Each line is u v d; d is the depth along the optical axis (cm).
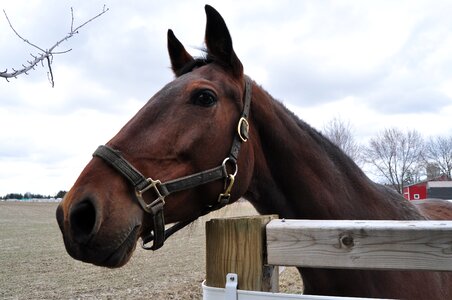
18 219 3188
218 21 213
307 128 243
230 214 282
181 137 186
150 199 176
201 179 187
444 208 346
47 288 844
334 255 143
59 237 1836
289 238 148
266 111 223
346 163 245
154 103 194
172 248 1436
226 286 147
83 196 160
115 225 160
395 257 137
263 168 224
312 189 222
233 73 213
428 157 4325
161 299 732
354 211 230
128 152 177
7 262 1162
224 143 196
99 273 994
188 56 241
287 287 729
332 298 130
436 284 221
